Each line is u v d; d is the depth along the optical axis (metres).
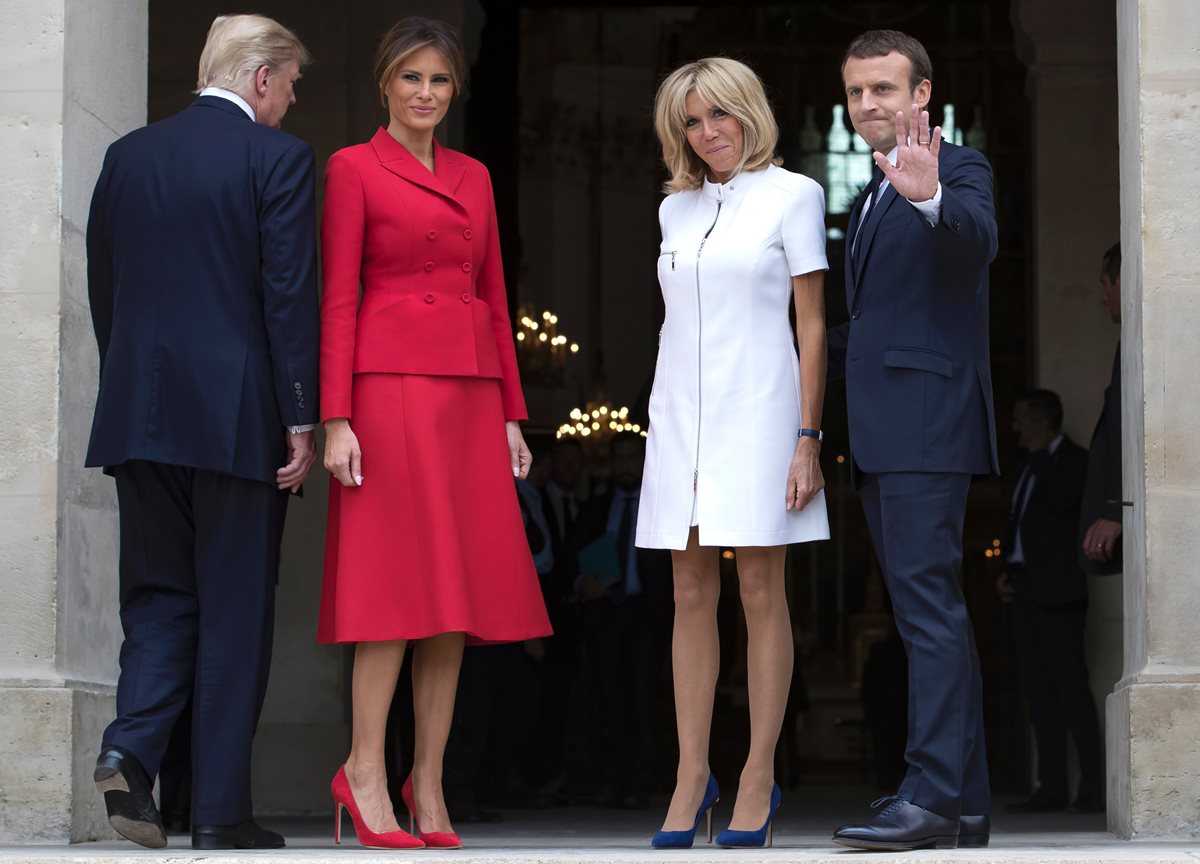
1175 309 6.37
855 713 20.64
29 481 6.37
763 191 5.99
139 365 5.73
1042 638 11.34
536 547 12.58
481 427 6.10
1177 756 6.11
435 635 5.98
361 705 5.93
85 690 6.33
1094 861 4.62
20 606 6.31
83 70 6.69
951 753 5.36
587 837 8.08
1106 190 12.36
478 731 10.32
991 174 5.74
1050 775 11.34
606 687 12.21
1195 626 6.27
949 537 5.55
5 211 6.46
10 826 6.11
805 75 21.08
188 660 5.75
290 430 5.75
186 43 11.84
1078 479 11.38
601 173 23.11
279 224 5.74
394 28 6.10
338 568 5.85
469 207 6.14
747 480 5.83
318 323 5.82
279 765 11.16
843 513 21.05
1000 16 19.78
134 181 5.85
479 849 5.90
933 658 5.45
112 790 5.45
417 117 6.05
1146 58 6.46
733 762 17.66
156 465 5.73
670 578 12.02
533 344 21.89
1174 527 6.30
